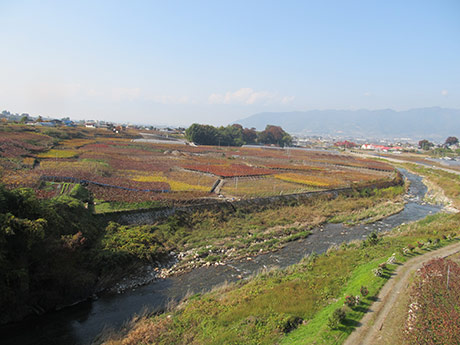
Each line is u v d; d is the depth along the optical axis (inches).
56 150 2481.5
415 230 1263.5
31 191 731.4
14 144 2212.1
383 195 2063.2
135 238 944.3
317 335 518.0
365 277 754.8
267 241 1127.6
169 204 1261.1
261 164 2994.6
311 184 2027.6
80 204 993.5
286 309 625.6
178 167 2363.4
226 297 701.3
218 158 3304.6
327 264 889.5
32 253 642.8
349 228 1369.3
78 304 695.7
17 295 603.5
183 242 1058.7
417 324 532.7
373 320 558.6
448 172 3159.5
